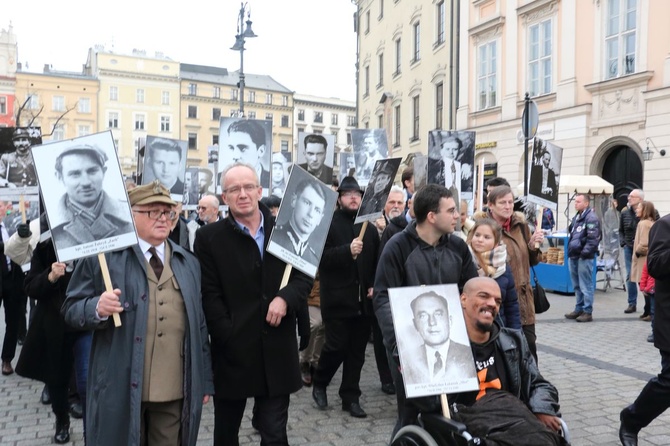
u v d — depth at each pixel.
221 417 3.60
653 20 15.96
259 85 88.50
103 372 2.97
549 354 7.21
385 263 3.75
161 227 3.13
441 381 2.97
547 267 12.65
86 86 72.88
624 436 4.24
